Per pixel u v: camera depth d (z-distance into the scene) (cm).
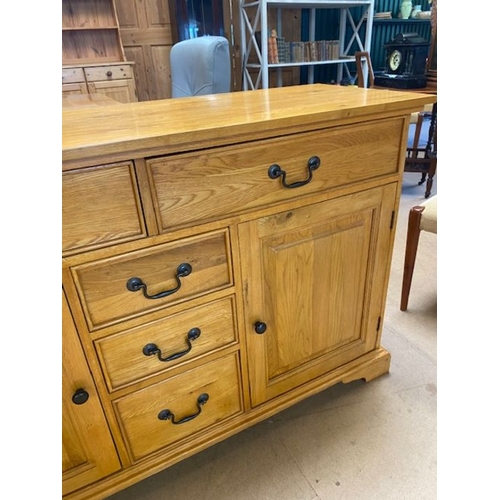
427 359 133
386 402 118
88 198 60
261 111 79
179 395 88
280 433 110
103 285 68
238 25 339
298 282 93
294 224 84
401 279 179
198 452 105
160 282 73
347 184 87
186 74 233
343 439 108
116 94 300
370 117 83
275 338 98
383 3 407
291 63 327
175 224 69
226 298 83
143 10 316
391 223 102
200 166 67
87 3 292
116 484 87
